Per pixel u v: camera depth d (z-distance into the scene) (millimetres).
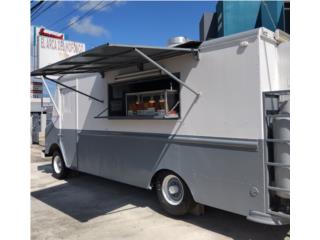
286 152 3188
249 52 3438
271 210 3318
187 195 4227
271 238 3730
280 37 3598
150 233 3979
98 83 5883
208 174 3871
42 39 13633
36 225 4402
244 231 3947
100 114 5816
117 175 5387
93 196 5820
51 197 5852
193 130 4059
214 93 3797
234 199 3590
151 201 5367
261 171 3326
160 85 4641
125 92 5285
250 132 3426
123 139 5230
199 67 3973
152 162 4672
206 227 4105
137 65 4949
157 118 4305
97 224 4379
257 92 3363
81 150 6449
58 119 7273
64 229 4230
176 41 4844
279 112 3385
